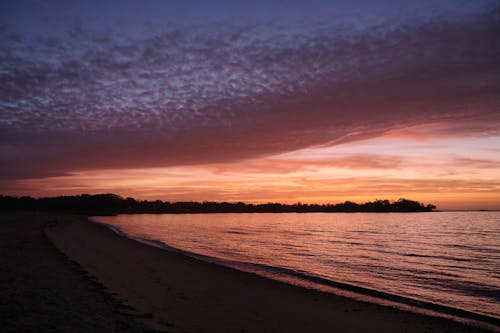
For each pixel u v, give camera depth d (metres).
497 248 31.75
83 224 56.50
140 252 21.22
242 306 9.83
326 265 20.66
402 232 55.47
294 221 112.94
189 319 8.06
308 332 7.92
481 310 11.38
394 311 10.05
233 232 52.28
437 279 16.83
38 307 7.73
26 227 35.12
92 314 7.53
